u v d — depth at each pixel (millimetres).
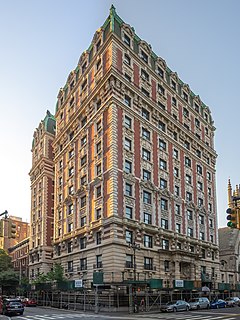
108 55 58438
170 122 67750
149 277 52719
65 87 76938
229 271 81250
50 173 83000
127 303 47094
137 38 64875
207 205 75000
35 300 61062
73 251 59781
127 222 51219
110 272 48000
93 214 55219
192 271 61281
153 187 58750
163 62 70312
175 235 61219
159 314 39844
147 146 60156
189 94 78062
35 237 82188
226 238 91938
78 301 53438
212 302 53594
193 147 74500
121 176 53000
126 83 58094
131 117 58031
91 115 61188
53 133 86250
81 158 62875
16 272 91938
